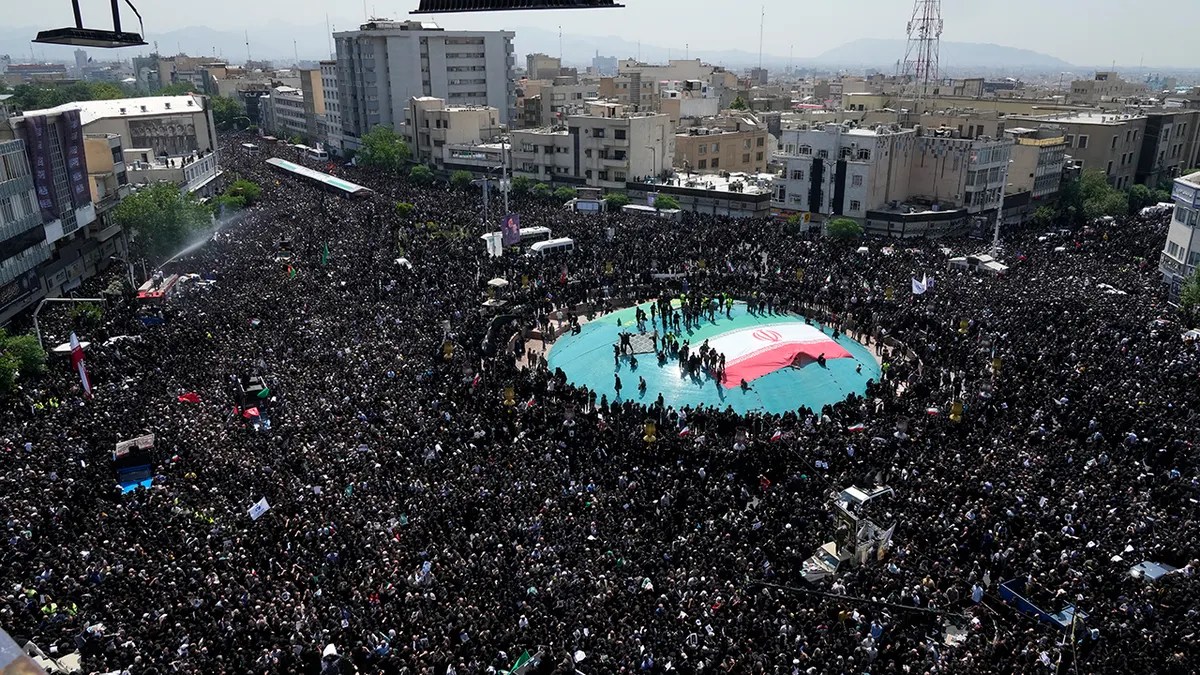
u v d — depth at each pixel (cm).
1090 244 8669
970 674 2747
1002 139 10269
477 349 5938
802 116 15638
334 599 3153
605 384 5994
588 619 2984
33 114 7331
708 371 6134
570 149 12388
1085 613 3078
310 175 12875
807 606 3158
